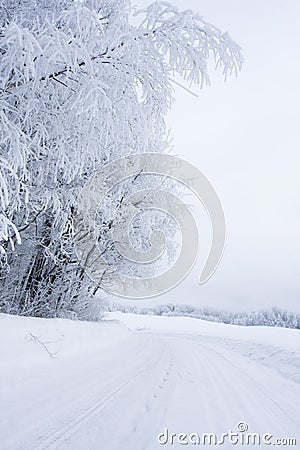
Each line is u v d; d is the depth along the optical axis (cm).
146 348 1141
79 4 396
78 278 1019
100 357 745
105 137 486
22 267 856
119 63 432
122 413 382
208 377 715
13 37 353
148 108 492
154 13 420
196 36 436
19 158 421
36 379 468
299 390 865
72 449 277
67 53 392
